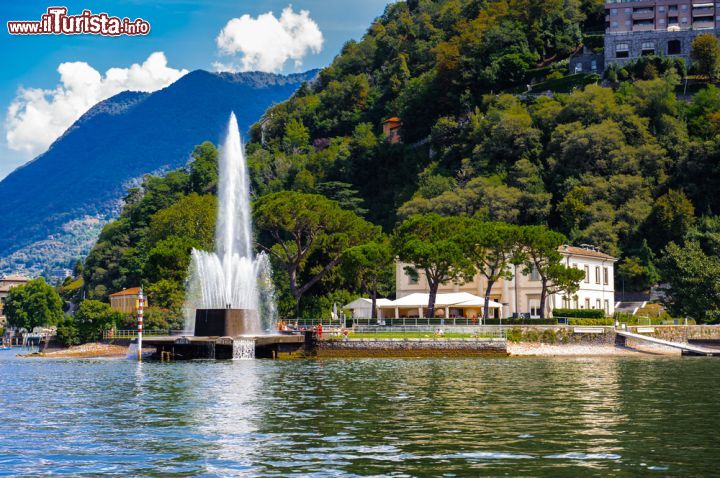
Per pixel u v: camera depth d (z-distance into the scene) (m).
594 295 126.25
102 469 26.94
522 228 99.25
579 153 180.12
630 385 53.88
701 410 40.59
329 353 87.06
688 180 172.00
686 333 104.88
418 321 97.56
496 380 57.75
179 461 28.14
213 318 89.31
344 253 110.88
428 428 34.88
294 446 30.80
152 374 67.31
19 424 37.31
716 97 199.88
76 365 84.38
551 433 33.34
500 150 197.75
